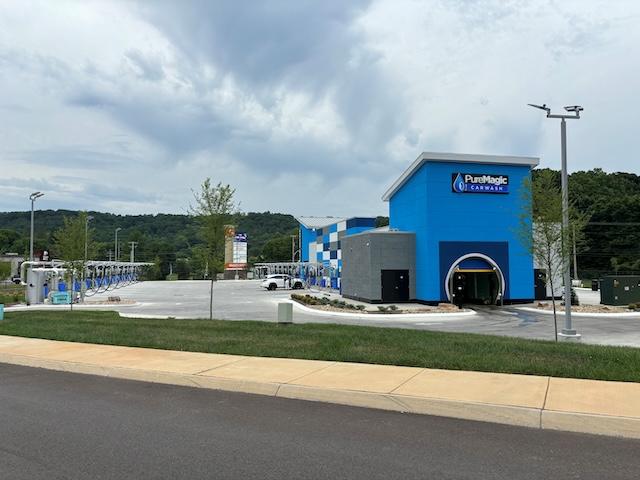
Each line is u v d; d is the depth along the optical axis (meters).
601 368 8.64
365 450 5.54
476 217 30.80
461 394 7.36
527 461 5.20
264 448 5.61
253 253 146.62
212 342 12.17
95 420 6.79
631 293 30.22
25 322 17.48
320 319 23.12
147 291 50.38
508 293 30.70
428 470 4.94
